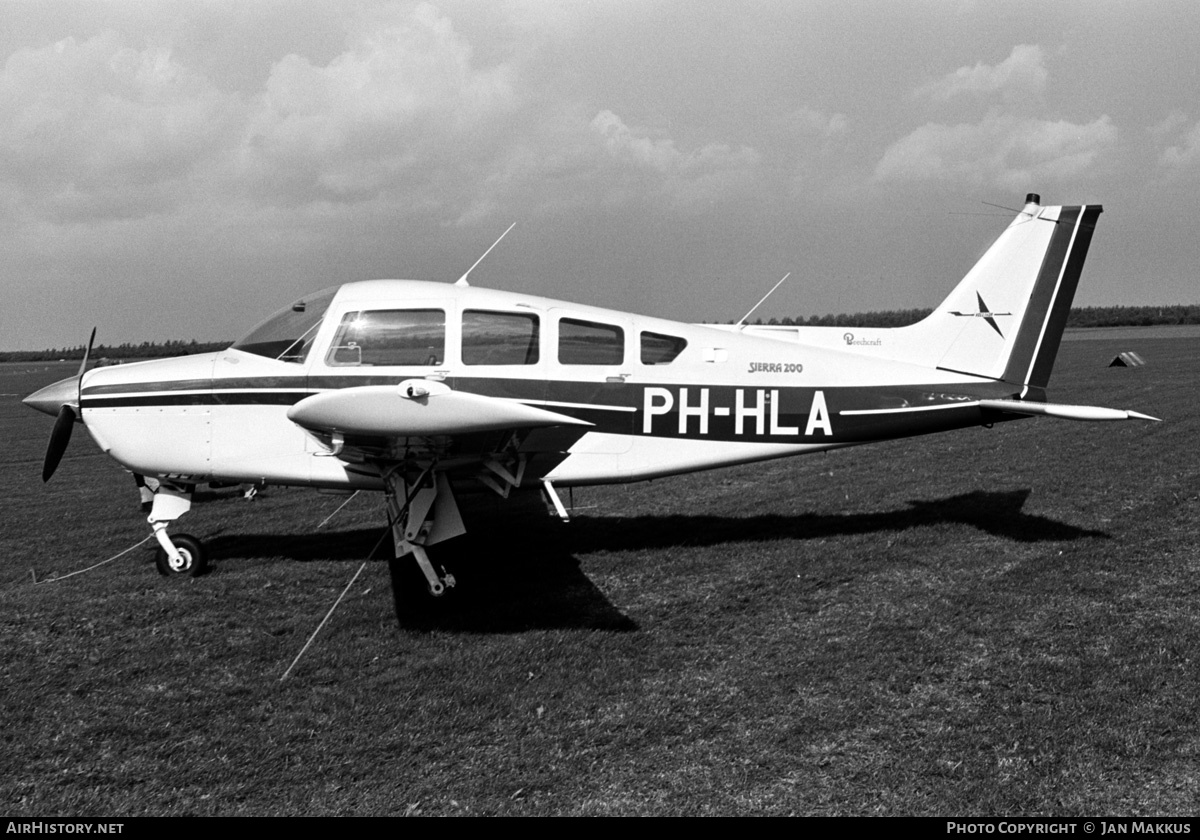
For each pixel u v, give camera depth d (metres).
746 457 6.73
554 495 6.31
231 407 6.11
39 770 3.57
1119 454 10.00
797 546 6.73
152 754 3.69
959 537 6.77
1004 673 4.22
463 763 3.56
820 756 3.54
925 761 3.45
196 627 5.24
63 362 95.50
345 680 4.39
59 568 6.91
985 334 7.02
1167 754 3.41
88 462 14.56
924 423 6.87
